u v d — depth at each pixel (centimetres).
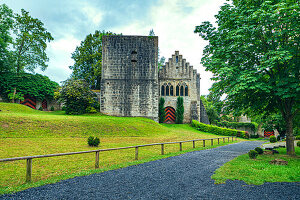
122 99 3522
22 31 4009
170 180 754
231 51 1289
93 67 4794
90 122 2431
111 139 1981
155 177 795
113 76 3572
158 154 1397
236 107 1431
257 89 1172
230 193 618
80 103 3422
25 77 4144
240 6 1325
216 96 1434
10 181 753
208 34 1457
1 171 882
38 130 1900
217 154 1420
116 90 3541
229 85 1323
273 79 1158
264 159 1164
